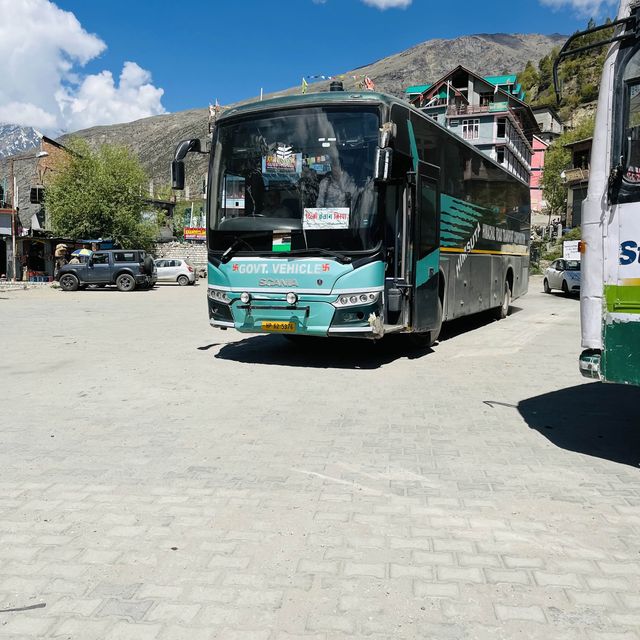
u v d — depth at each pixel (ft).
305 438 18.35
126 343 39.09
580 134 231.09
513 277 56.44
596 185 15.69
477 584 9.99
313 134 29.14
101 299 84.74
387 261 31.12
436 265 34.19
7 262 137.08
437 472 15.42
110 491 14.05
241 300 30.30
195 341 40.09
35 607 9.30
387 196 30.76
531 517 12.69
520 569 10.50
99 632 8.68
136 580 10.09
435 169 33.73
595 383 26.86
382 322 28.63
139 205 151.43
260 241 29.81
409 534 11.85
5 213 135.13
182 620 8.96
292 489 14.20
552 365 31.35
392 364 31.53
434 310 34.09
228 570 10.41
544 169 240.53
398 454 16.84
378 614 9.13
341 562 10.71
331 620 8.97
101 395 24.16
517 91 249.75
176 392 24.75
